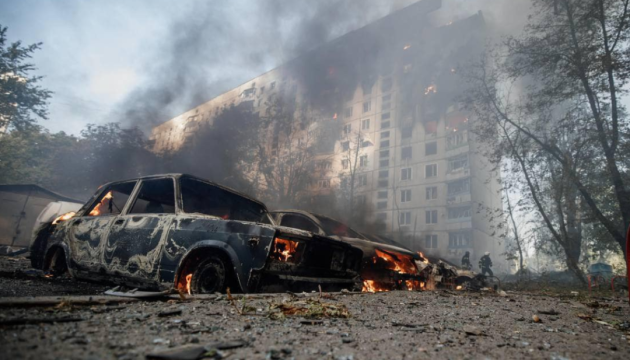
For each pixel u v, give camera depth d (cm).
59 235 479
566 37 1444
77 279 446
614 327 297
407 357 153
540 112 1556
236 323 202
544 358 168
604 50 1332
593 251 1800
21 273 447
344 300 353
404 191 3775
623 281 1358
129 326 175
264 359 135
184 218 374
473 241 3212
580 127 1435
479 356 164
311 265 382
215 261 347
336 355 148
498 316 321
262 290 349
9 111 2650
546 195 1619
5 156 2861
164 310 223
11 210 1303
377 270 562
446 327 242
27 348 122
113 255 401
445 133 3650
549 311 381
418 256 661
